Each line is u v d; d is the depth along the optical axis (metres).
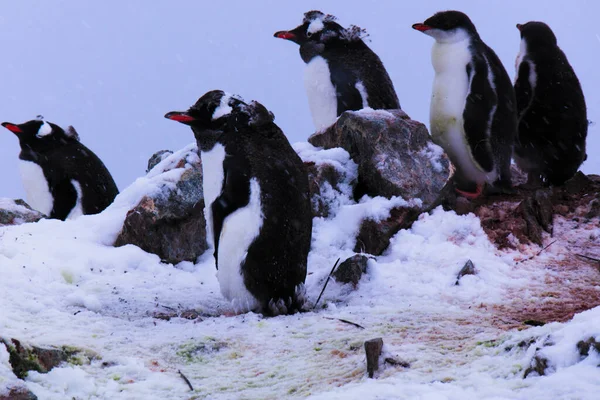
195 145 14.86
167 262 13.39
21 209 15.27
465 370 7.75
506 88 15.05
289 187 10.84
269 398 7.91
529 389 6.90
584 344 7.14
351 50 17.80
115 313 10.77
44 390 7.91
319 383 8.12
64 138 20.03
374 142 14.41
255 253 10.71
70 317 10.20
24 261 11.78
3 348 7.94
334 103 17.64
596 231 14.66
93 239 13.48
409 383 7.57
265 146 10.89
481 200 15.00
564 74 16.45
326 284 11.91
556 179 16.62
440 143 15.51
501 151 15.05
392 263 12.76
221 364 8.97
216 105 10.88
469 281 11.98
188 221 13.56
